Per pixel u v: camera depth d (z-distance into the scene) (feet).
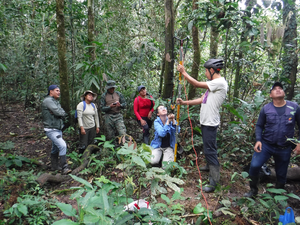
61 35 16.98
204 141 9.81
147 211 5.81
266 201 8.67
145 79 19.80
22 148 15.90
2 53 23.65
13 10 21.94
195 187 10.36
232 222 8.05
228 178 11.12
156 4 19.95
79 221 5.03
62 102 17.92
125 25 20.07
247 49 13.53
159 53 20.59
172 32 13.97
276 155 8.82
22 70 24.90
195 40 16.61
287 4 14.89
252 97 15.84
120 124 15.06
